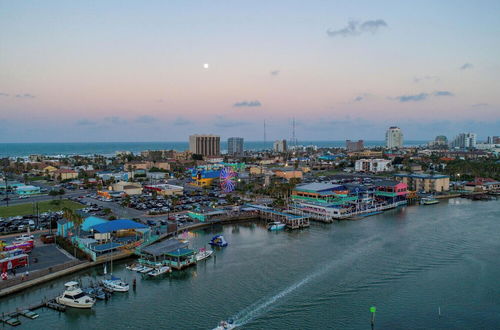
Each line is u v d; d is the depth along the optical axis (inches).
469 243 5142.7
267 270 4224.9
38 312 3277.6
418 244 5128.0
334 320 3100.4
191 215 6894.7
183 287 3791.8
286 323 3053.6
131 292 3683.6
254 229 6299.2
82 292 3412.9
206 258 4680.1
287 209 7623.0
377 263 4389.8
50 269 3946.9
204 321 3105.3
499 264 4320.9
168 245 4704.7
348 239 5482.3
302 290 3668.8
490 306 3321.9
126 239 5221.5
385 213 7564.0
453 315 3171.8
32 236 5246.1
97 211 7155.5
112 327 3031.5
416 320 3095.5
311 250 4953.3
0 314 3223.4
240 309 3302.2
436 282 3831.2
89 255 4441.4
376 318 3125.0
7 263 3929.6
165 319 3147.1
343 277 3976.4
